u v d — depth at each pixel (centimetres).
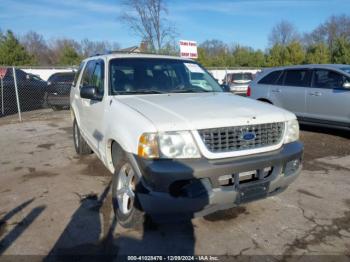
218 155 292
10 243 317
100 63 465
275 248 309
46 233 334
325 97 721
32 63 4356
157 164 281
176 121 291
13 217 368
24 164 564
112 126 357
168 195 280
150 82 430
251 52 5484
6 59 4094
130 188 333
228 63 5266
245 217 366
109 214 375
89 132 486
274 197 416
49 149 666
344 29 6319
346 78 692
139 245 315
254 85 895
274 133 329
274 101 836
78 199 414
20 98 1391
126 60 448
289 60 4794
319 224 351
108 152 386
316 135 771
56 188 452
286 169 336
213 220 360
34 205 398
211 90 461
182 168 278
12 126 957
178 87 442
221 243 318
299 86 783
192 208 289
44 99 1352
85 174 508
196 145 289
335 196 420
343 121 697
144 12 2298
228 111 321
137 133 298
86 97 419
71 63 4903
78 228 344
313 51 4744
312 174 501
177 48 2327
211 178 287
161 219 304
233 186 300
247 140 307
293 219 361
